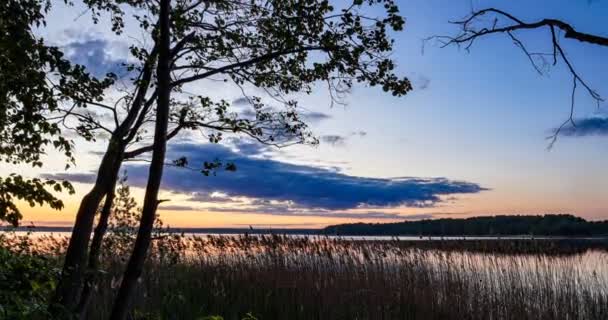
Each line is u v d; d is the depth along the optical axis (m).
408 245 14.45
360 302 12.60
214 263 14.31
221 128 7.91
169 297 11.93
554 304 11.96
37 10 5.02
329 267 14.08
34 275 5.37
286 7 7.12
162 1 6.90
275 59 7.76
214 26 7.47
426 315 12.35
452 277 13.09
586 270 13.55
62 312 6.02
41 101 5.05
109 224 9.80
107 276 10.18
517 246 14.55
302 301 12.55
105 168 7.61
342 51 6.83
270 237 15.02
